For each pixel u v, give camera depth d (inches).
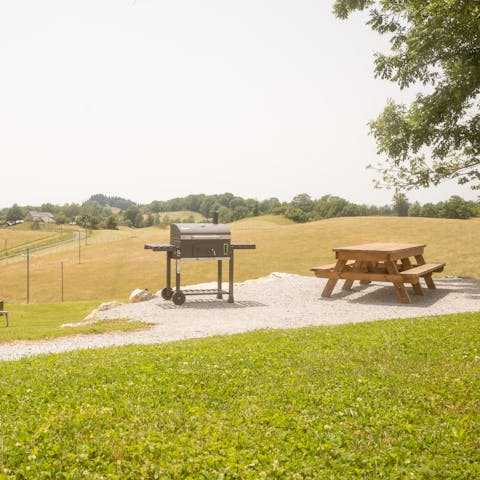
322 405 270.4
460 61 730.8
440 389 287.9
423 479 201.9
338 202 7519.7
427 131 804.6
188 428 245.3
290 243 3405.5
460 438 231.3
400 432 239.6
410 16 740.0
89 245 4542.3
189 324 545.6
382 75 836.6
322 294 687.7
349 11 869.2
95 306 1243.2
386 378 307.1
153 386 297.0
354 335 415.8
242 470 204.5
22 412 257.8
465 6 579.2
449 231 3157.0
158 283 2901.1
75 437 231.0
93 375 314.3
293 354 359.3
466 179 892.0
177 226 689.6
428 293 722.8
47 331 542.9
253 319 565.9
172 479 199.8
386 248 656.4
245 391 293.0
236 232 4045.3
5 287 3080.7
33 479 196.5
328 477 202.2
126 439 229.9
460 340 386.0
